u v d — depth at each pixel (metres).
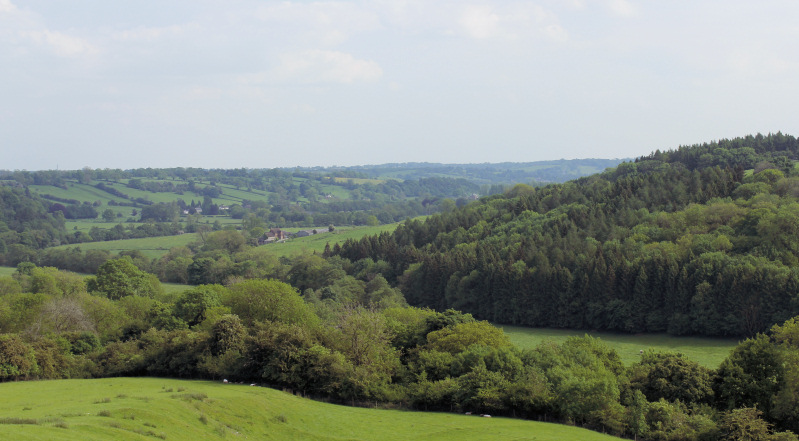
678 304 115.94
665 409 59.81
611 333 123.19
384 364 73.00
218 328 74.38
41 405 51.66
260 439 49.25
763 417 62.09
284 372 68.81
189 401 51.50
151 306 109.31
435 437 53.88
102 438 37.56
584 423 62.28
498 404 63.75
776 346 69.94
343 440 52.00
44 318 89.06
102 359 76.88
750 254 115.44
